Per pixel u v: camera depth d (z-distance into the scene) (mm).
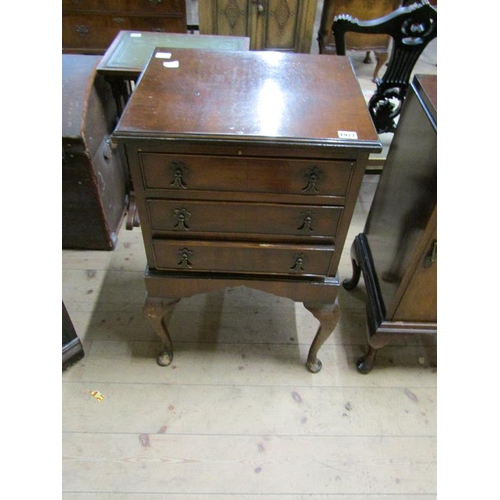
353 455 1012
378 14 2256
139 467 973
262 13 2119
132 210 1637
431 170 842
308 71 912
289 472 976
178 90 817
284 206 804
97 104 1343
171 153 728
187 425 1053
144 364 1184
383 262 1109
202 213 820
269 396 1120
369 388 1150
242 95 812
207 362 1195
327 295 961
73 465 971
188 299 1378
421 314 1047
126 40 1458
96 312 1323
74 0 1980
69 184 1326
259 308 1360
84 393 1109
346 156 728
